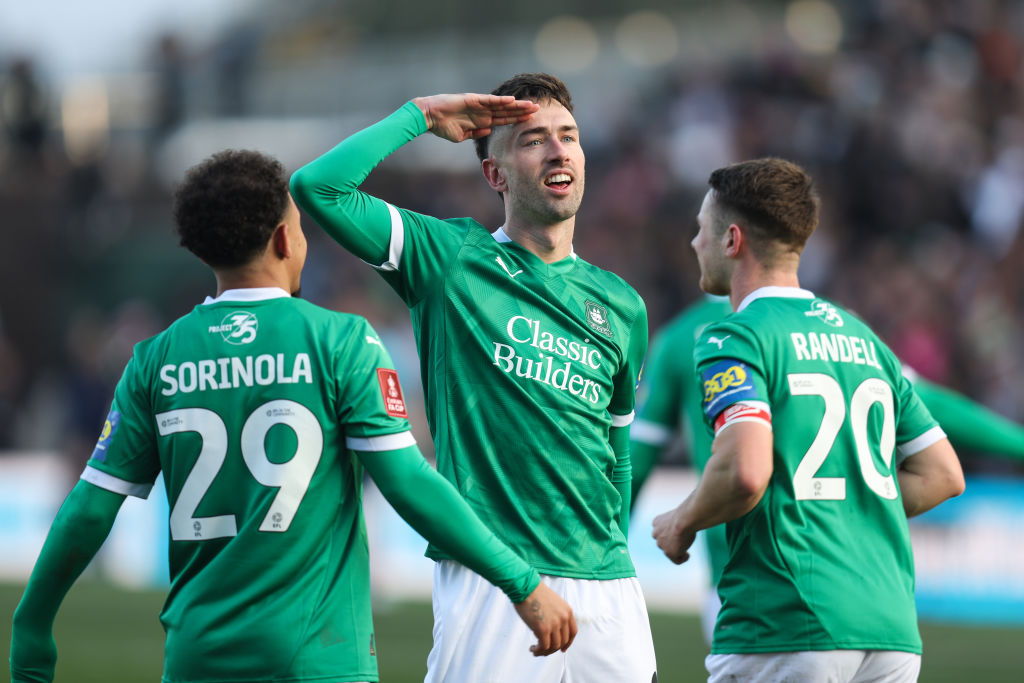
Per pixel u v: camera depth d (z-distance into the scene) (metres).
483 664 12.27
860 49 54.72
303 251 11.23
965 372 41.41
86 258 56.75
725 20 63.25
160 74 67.81
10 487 43.75
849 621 11.31
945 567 32.88
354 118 66.50
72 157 62.72
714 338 11.98
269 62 69.25
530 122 13.01
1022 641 29.33
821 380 11.87
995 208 48.31
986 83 53.22
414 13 69.44
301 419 10.27
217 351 10.45
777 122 52.97
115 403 10.73
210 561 10.25
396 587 37.56
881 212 49.28
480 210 55.19
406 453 10.41
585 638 12.52
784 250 12.49
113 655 27.03
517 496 12.49
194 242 10.65
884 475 11.99
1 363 52.94
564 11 66.75
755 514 11.63
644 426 19.42
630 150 56.00
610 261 51.28
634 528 36.09
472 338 12.67
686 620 32.78
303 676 9.98
